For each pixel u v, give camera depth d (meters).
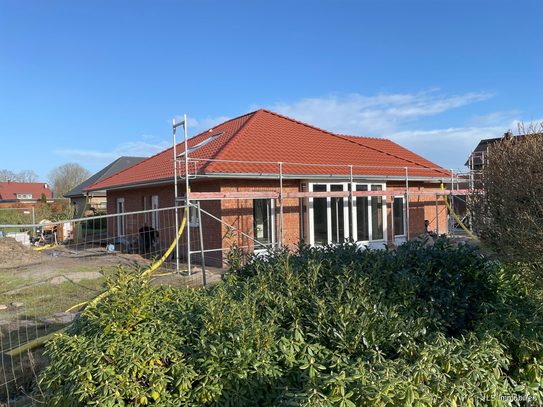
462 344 3.79
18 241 18.17
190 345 3.75
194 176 11.03
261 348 3.53
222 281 5.50
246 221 12.44
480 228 5.11
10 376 4.94
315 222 13.55
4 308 8.09
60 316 7.43
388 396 2.78
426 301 4.65
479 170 5.47
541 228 4.10
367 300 4.33
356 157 15.66
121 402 3.12
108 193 22.81
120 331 3.67
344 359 3.41
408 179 15.08
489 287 5.11
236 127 16.59
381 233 15.20
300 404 2.70
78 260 14.20
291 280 4.82
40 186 66.75
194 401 3.42
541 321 4.24
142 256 14.93
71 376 3.33
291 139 15.48
